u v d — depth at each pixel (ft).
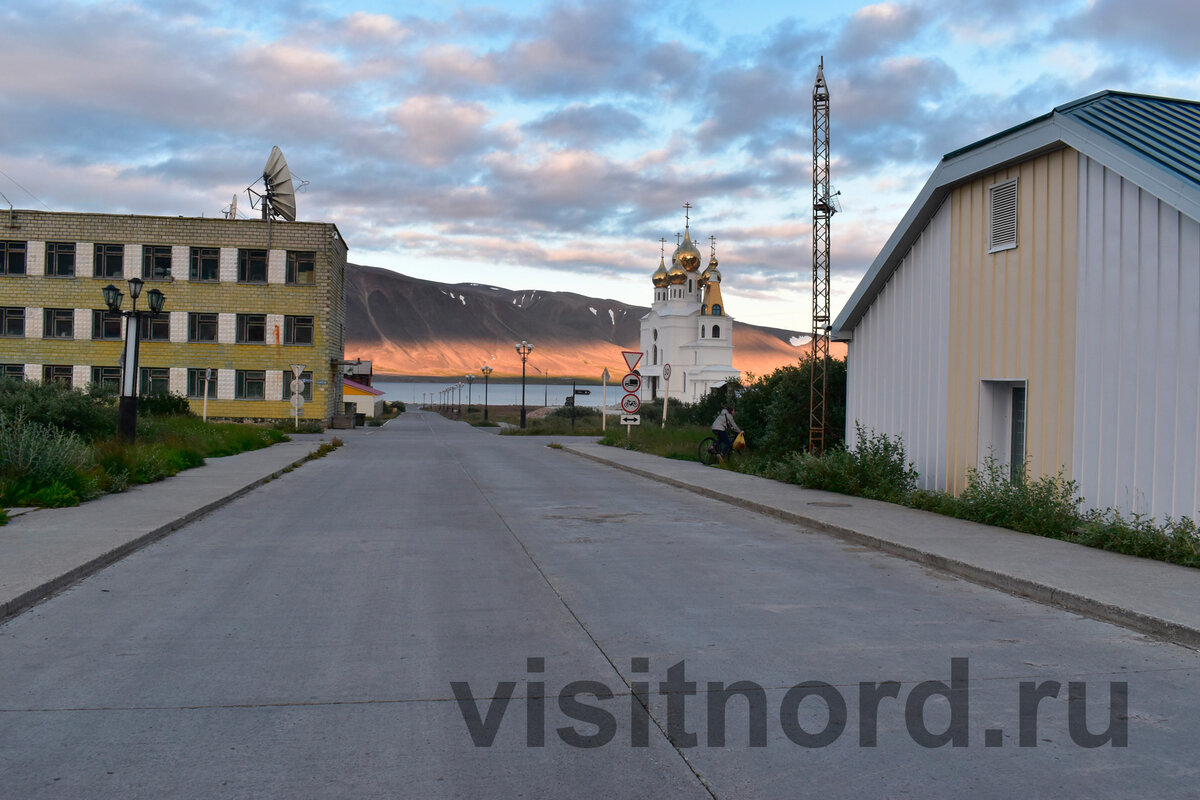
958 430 45.91
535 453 98.68
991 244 43.21
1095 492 36.17
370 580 27.81
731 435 76.07
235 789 13.07
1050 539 34.09
